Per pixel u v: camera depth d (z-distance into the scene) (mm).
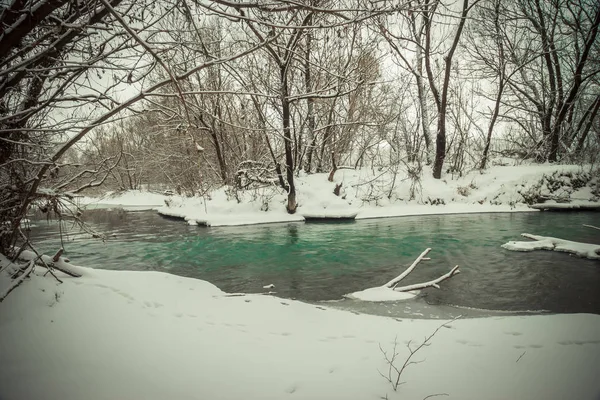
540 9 20547
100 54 3738
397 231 14352
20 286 4582
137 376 3279
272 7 2740
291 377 3336
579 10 20078
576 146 21938
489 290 7551
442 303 6758
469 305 6660
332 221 16953
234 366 3521
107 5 1939
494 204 18766
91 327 4148
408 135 22625
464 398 3047
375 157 22375
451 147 22141
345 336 4457
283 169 19141
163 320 4590
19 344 3711
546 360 3762
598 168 19062
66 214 5207
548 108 21953
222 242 13273
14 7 2832
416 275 8914
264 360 3676
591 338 4348
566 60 21422
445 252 11016
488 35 20922
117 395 2984
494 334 4527
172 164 23797
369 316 5402
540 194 18734
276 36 2916
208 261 10766
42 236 15031
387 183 19422
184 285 6406
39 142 4410
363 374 3424
